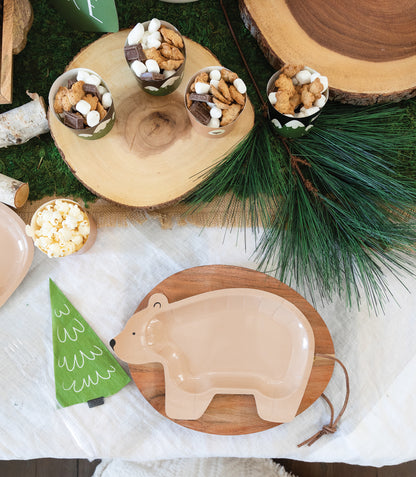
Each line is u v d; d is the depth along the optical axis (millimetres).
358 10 655
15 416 685
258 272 667
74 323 691
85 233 657
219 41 722
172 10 723
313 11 656
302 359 645
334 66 656
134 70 598
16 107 702
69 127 597
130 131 647
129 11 720
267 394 649
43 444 685
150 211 703
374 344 709
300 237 642
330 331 713
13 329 693
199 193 665
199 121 602
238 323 667
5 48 622
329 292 667
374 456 698
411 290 714
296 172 668
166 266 714
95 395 682
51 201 650
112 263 708
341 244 642
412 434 697
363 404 699
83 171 641
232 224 670
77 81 601
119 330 701
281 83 604
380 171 684
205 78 599
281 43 658
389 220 636
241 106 604
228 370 661
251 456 699
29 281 698
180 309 656
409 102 715
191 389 651
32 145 709
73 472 856
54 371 682
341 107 694
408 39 655
